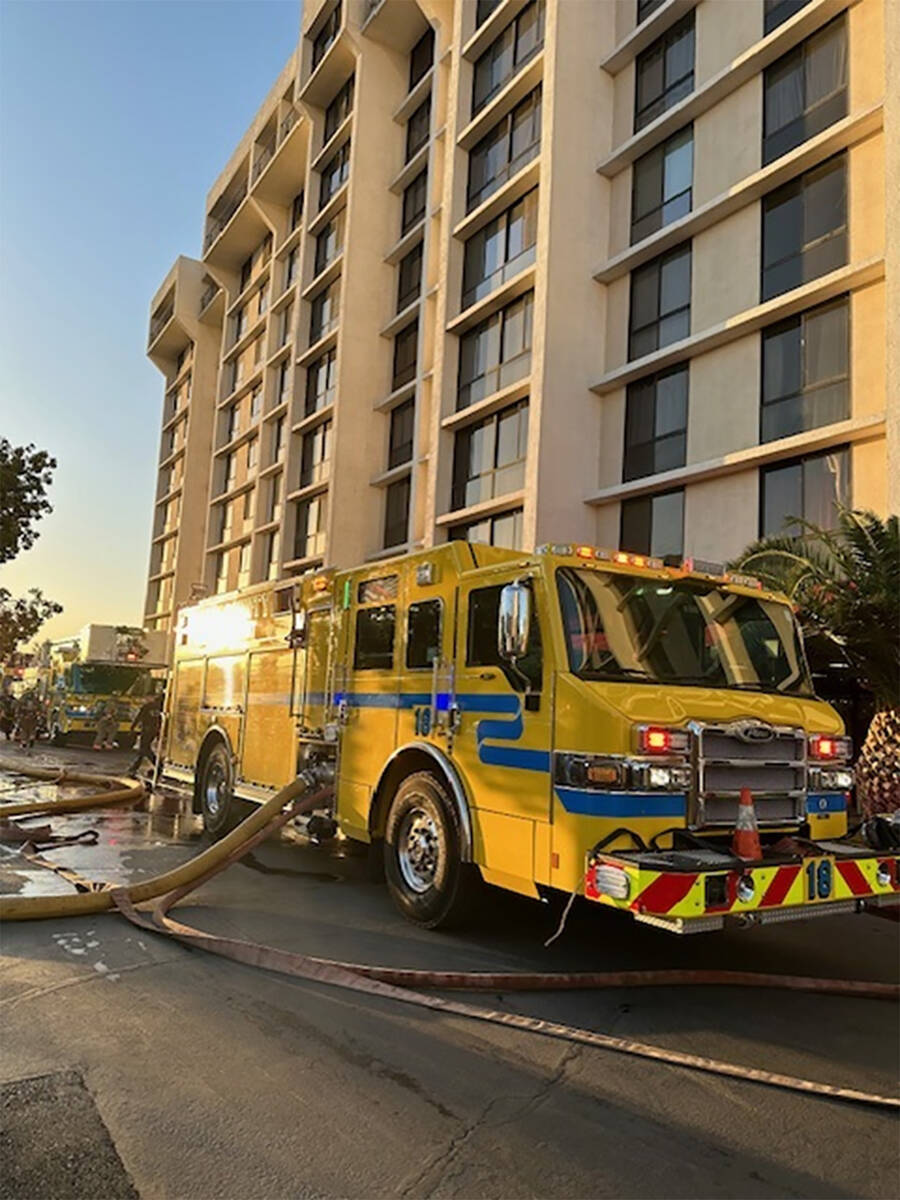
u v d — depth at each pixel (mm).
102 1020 4156
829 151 14461
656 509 17250
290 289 34188
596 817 4672
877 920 7289
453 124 23641
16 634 45031
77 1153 2943
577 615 5305
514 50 22000
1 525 23875
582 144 19188
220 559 41812
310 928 6070
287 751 8273
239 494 39562
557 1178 2977
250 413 39281
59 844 8969
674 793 4785
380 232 29109
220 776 9586
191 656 10961
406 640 6715
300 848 9328
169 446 51375
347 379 28141
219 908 6562
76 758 20625
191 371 47031
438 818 6020
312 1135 3160
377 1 29188
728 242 16375
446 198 23641
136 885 6535
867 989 5164
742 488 15461
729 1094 3711
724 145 16750
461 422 22172
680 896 4223
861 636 9312
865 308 13789
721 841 4969
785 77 15742
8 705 30031
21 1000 4379
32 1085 3426
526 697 5309
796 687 6074
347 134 30594
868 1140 3373
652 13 19078
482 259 22391
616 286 18922
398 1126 3266
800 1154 3240
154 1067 3660
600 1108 3510
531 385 18547
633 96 19234
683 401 17047
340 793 7312
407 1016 4395
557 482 18078
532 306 20062
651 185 18422
